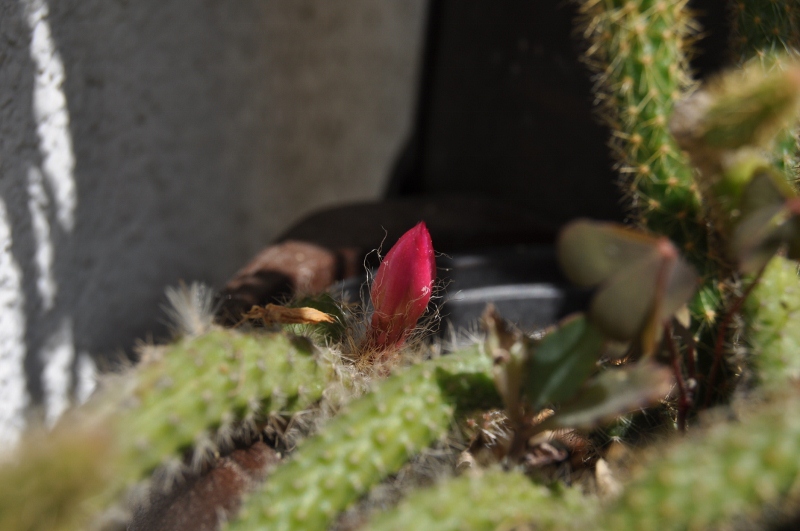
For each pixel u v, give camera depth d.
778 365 0.38
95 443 0.32
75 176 0.55
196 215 0.74
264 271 0.53
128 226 0.63
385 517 0.34
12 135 0.49
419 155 0.82
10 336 0.51
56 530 0.32
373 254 0.56
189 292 0.43
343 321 0.43
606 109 0.58
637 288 0.34
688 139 0.35
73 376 0.57
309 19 0.81
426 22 0.79
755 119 0.34
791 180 0.40
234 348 0.36
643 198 0.41
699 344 0.41
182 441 0.34
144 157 0.64
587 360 0.35
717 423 0.35
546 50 0.65
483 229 0.63
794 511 0.34
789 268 0.38
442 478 0.36
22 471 0.31
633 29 0.40
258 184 0.83
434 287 0.46
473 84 0.73
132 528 0.40
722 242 0.38
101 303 0.61
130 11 0.56
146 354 0.36
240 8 0.72
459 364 0.38
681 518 0.33
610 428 0.40
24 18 0.48
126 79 0.58
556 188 0.69
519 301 0.55
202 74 0.69
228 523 0.35
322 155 0.90
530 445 0.39
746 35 0.42
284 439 0.39
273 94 0.81
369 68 0.91
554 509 0.35
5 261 0.50
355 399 0.38
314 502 0.35
